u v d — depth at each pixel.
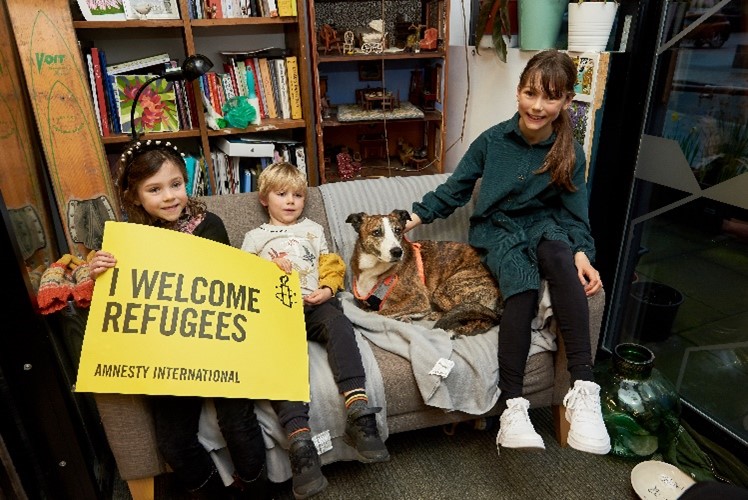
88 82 2.11
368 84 2.84
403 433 1.82
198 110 2.31
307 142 2.54
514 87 2.22
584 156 1.66
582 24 1.83
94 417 1.69
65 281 1.41
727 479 1.59
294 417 1.33
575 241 1.60
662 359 2.10
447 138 2.97
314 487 1.28
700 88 1.72
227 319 1.36
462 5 2.51
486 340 1.58
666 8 1.75
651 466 1.60
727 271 1.80
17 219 1.62
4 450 1.28
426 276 1.81
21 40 1.85
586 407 1.38
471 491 1.57
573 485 1.59
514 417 1.42
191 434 1.33
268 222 1.80
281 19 2.29
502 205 1.74
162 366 1.26
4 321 1.21
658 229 2.01
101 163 2.02
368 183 1.99
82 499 1.49
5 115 1.74
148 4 2.10
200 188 2.44
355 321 1.67
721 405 1.86
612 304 2.20
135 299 1.29
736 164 1.67
